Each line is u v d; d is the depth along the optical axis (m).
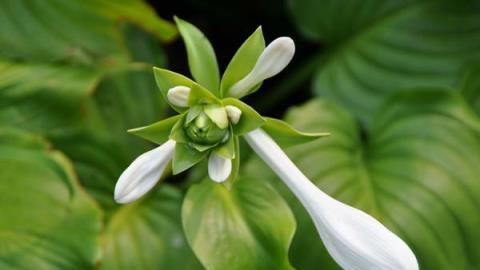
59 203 0.72
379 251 0.56
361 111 0.82
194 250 0.63
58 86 0.77
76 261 0.71
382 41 0.83
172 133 0.58
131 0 0.77
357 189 0.75
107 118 0.79
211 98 0.59
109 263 0.75
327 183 0.75
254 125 0.59
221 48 0.97
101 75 0.78
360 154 0.77
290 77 0.87
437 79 0.81
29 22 0.80
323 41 0.86
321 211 0.58
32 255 0.71
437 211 0.73
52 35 0.81
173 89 0.58
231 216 0.64
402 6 0.84
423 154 0.75
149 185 0.58
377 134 0.78
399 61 0.83
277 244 0.64
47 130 0.77
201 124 0.58
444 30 0.83
